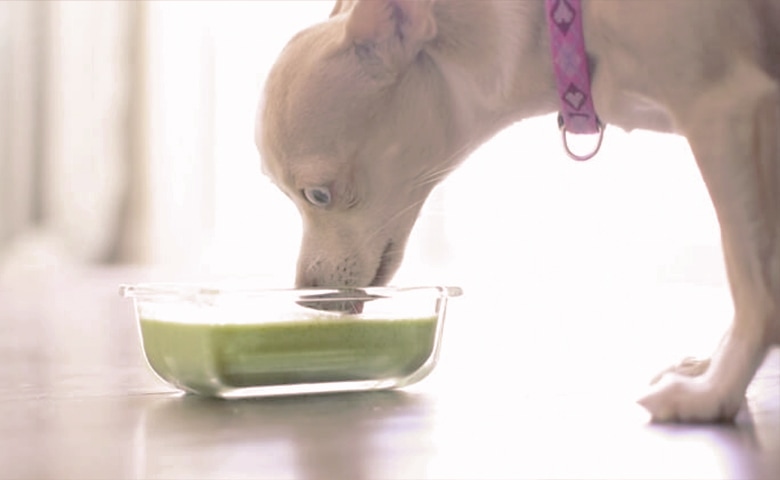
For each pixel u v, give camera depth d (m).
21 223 5.99
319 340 1.76
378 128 1.87
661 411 1.57
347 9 2.03
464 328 3.02
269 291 1.75
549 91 1.87
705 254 4.84
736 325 1.60
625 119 1.80
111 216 6.05
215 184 6.05
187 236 6.08
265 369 1.76
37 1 6.00
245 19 5.94
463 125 1.92
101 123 6.02
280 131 1.87
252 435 1.49
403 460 1.33
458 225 5.31
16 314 3.58
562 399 1.77
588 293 4.33
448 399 1.78
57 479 1.26
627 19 1.68
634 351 2.44
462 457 1.34
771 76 1.68
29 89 6.01
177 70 6.02
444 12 1.85
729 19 1.63
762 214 1.61
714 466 1.29
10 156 5.97
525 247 5.21
